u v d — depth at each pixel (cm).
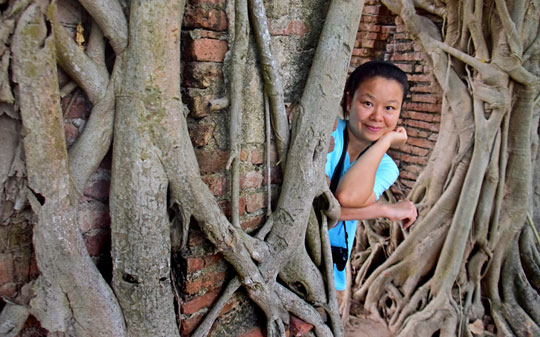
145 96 124
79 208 131
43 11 108
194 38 133
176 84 128
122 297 134
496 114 313
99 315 129
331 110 161
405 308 360
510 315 346
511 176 337
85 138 124
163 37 122
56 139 115
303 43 163
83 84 121
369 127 176
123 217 129
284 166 163
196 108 139
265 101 155
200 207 138
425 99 401
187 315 151
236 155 146
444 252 342
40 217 118
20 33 106
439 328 339
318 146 161
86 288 126
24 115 110
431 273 364
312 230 176
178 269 149
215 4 135
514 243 349
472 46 320
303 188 160
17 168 116
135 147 125
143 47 121
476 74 319
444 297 342
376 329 376
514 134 327
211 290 156
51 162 115
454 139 342
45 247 119
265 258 161
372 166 174
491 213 342
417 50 401
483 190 335
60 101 118
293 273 173
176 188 133
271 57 148
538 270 355
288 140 162
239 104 144
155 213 130
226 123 147
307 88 161
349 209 181
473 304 349
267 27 145
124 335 136
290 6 155
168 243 137
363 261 440
